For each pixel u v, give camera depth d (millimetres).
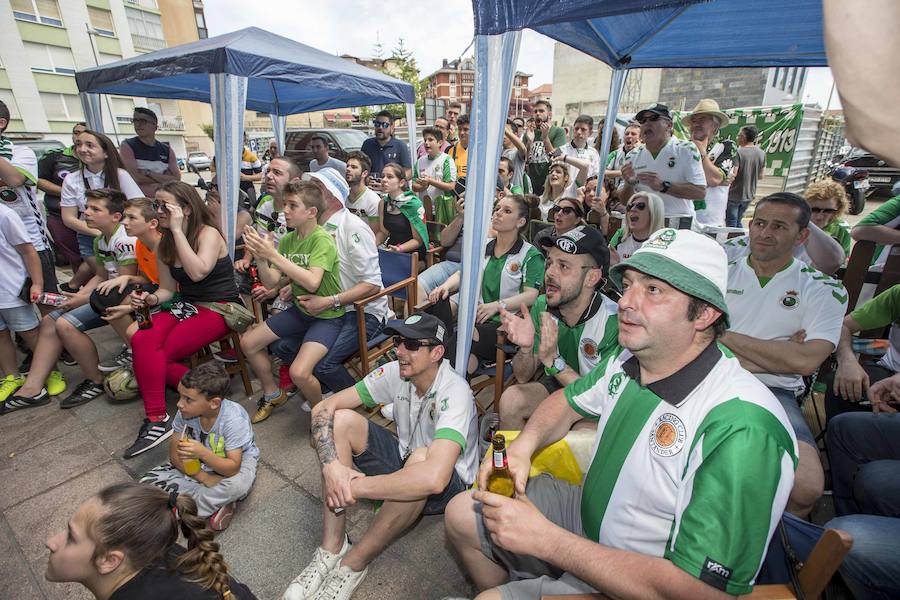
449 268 3941
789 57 3396
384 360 3379
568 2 1671
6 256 2904
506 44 1837
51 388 3152
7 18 22500
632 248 3172
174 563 1234
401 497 1514
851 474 1795
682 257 978
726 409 939
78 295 3148
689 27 3203
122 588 1182
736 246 2193
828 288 1902
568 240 1811
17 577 1854
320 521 2104
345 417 1813
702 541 857
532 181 6223
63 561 1161
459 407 1682
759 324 2029
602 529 1153
